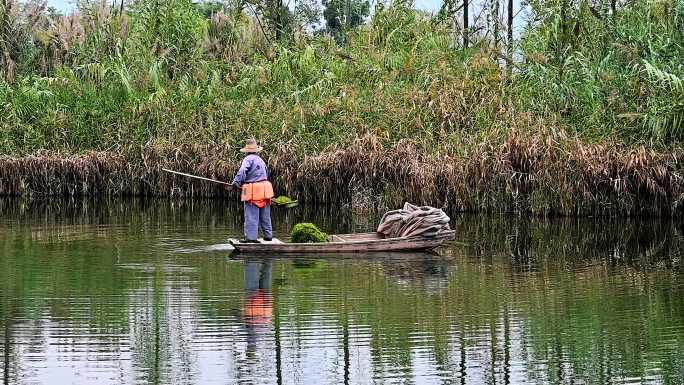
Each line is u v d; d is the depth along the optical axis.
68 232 27.59
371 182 33.91
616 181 31.48
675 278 21.11
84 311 17.55
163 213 32.38
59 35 40.97
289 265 22.31
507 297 19.05
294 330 16.34
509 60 35.34
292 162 35.19
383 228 25.31
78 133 37.88
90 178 37.19
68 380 13.77
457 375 14.11
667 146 32.03
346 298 18.77
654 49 33.69
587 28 35.94
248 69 38.66
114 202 35.62
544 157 32.03
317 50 39.88
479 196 32.81
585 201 31.91
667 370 14.38
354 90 35.72
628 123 32.62
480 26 38.66
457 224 30.12
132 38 40.22
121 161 37.25
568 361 14.80
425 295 19.12
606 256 24.27
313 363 14.57
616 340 15.90
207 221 30.28
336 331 16.34
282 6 44.91
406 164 33.25
